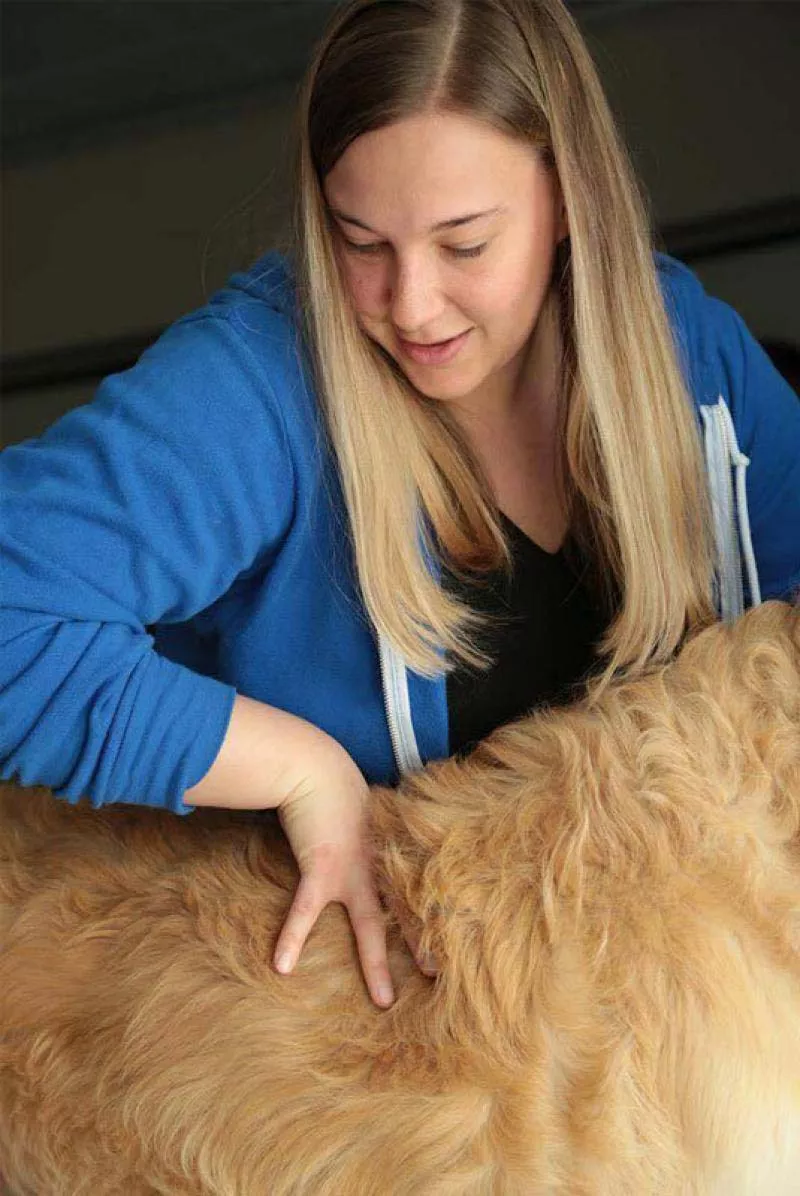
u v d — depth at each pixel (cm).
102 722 107
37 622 106
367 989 106
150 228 256
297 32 276
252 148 265
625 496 122
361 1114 101
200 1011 105
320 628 122
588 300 116
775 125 235
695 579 131
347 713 126
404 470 118
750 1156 100
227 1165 102
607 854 104
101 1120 104
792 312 213
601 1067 99
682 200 227
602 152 114
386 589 116
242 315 117
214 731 111
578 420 124
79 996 108
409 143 101
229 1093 102
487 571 126
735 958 100
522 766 112
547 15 109
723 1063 99
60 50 281
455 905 105
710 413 132
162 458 108
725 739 109
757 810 106
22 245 261
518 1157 99
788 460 140
